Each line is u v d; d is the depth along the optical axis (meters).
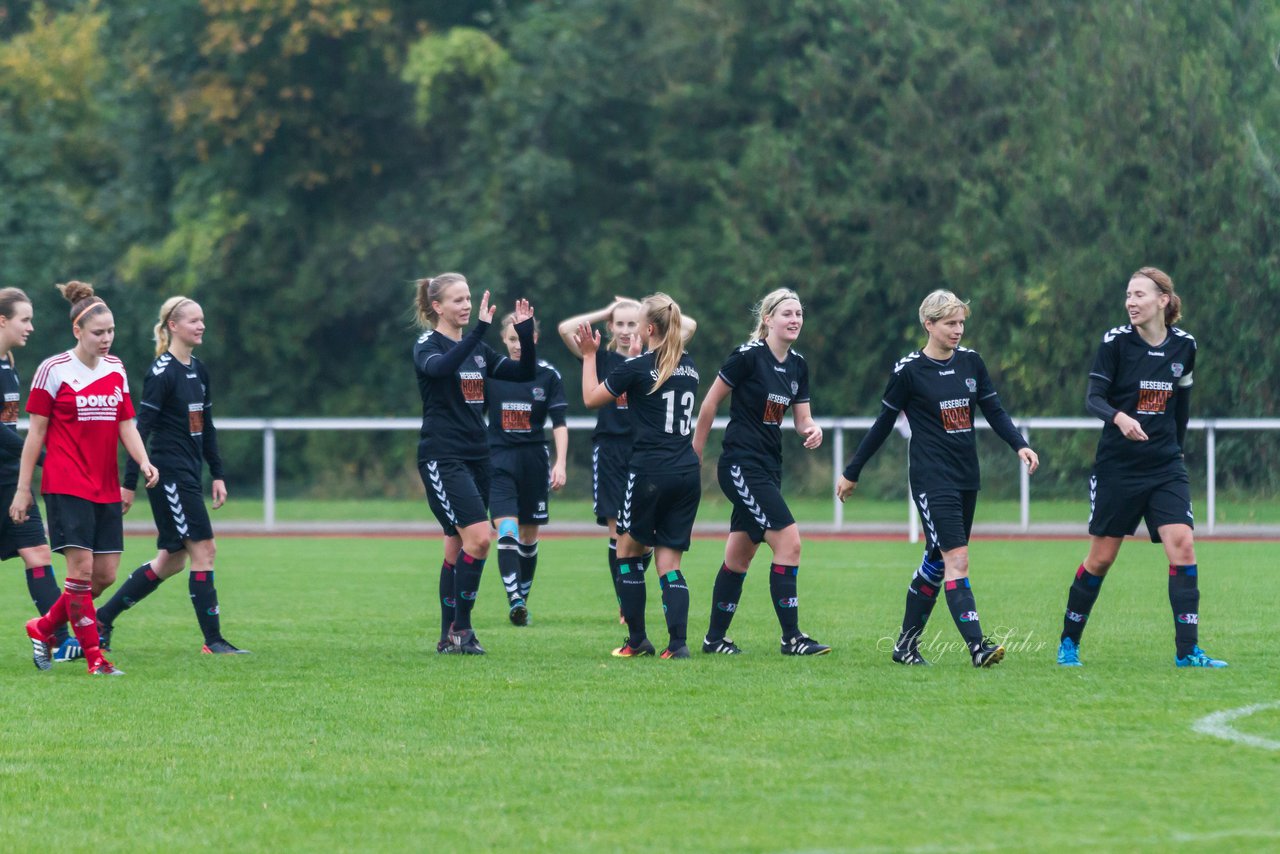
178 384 33.81
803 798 19.70
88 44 146.12
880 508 105.62
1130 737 23.42
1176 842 17.47
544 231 128.12
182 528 34.06
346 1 124.88
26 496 30.61
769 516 33.00
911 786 20.31
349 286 132.12
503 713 25.88
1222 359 104.00
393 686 28.97
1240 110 107.50
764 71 125.88
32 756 22.66
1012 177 113.38
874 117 121.12
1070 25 116.94
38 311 128.50
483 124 126.38
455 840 17.91
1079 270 105.94
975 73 117.44
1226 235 103.38
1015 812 18.89
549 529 91.06
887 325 120.75
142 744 23.48
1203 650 34.06
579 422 84.69
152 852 17.61
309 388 138.88
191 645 36.19
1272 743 22.92
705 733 23.97
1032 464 31.12
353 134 132.38
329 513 105.44
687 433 32.72
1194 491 99.31
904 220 118.38
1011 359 108.12
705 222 125.69
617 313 39.88
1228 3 110.44
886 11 120.31
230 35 124.19
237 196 131.38
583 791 20.20
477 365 33.97
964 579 31.05
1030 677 29.58
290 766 21.89
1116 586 50.72
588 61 126.56
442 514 33.78
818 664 31.75
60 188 136.25
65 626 33.91
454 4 135.62
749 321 121.62
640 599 33.62
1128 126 107.19
